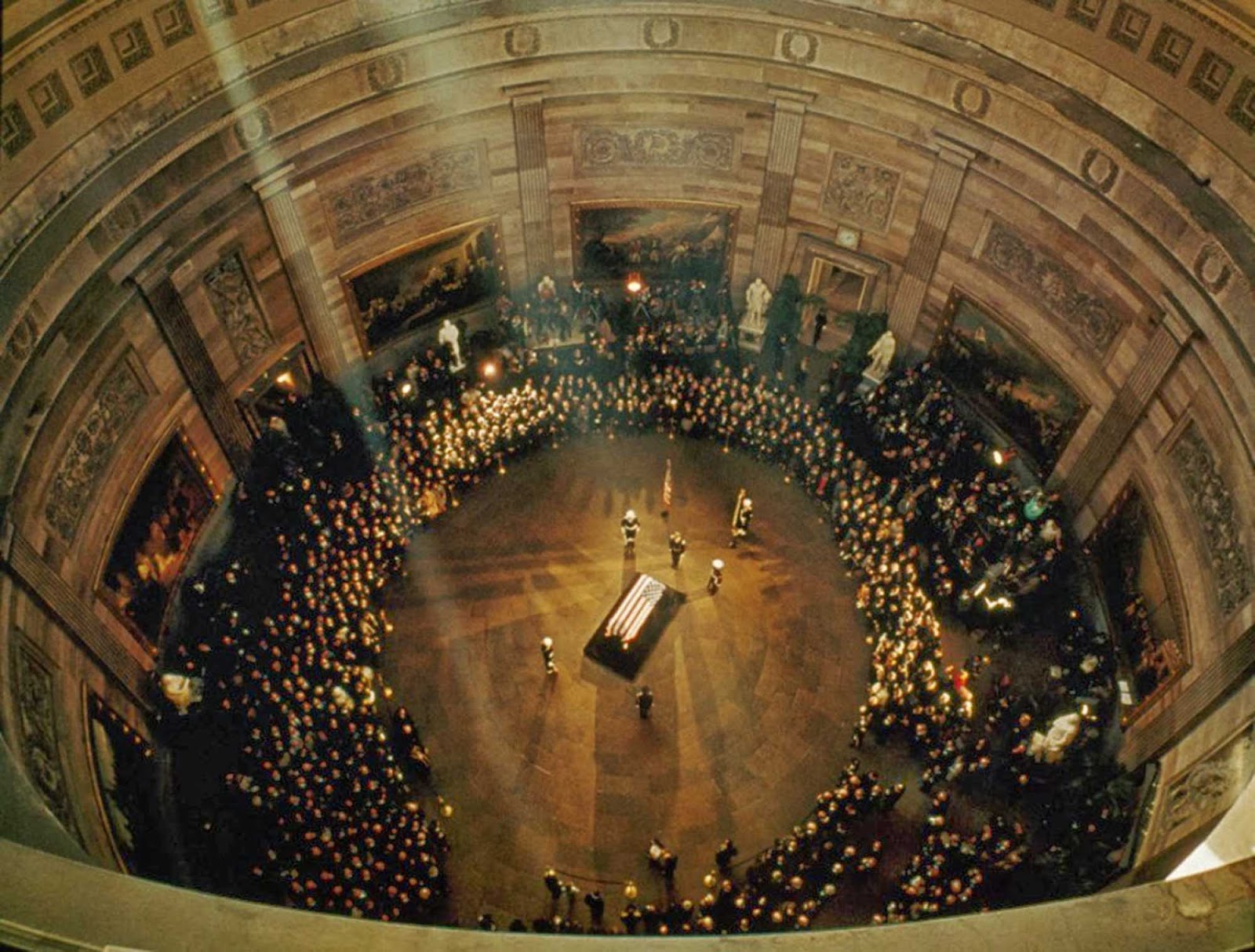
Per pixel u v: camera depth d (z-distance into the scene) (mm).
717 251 28531
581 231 27938
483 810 21234
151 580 21953
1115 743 21188
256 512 24453
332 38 21188
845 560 25250
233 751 20672
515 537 25844
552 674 23188
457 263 27016
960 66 21188
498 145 25266
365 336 26578
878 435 25578
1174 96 18438
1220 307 18094
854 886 20016
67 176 17609
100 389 19688
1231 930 4312
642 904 20016
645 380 27125
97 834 16531
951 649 23297
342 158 23109
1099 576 23156
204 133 19500
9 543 16766
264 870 18797
